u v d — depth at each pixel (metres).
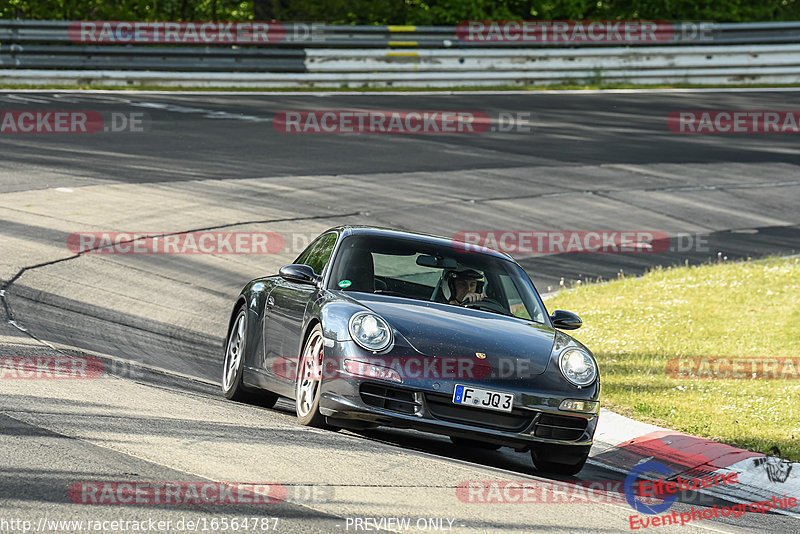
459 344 23.23
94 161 67.94
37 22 99.69
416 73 115.06
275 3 133.50
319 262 27.86
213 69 106.88
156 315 40.00
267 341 27.61
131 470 17.94
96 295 40.94
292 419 25.77
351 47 113.88
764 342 40.78
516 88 118.25
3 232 48.47
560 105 107.38
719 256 56.94
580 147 87.88
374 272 26.47
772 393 33.50
